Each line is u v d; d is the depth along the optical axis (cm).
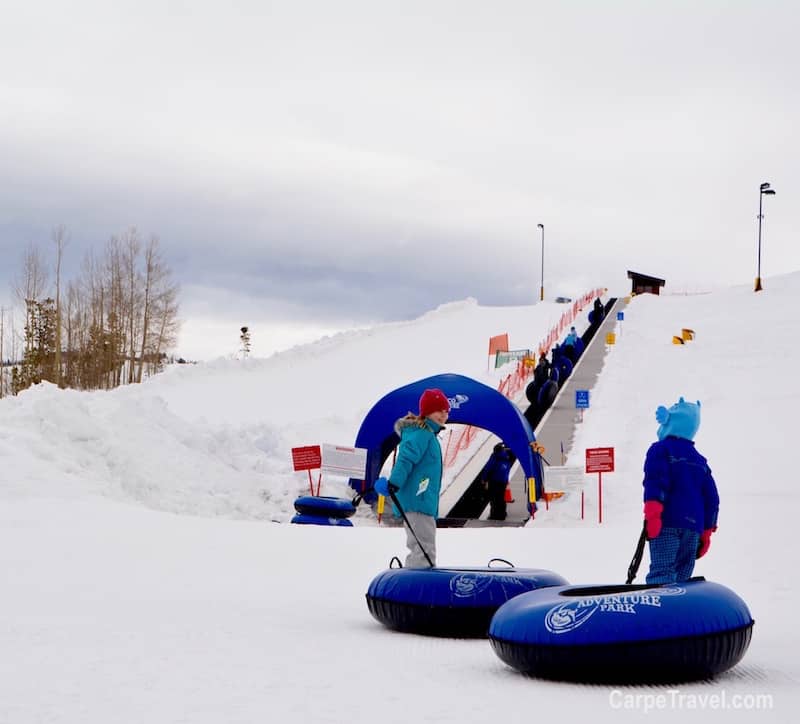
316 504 1830
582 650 548
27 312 6888
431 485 800
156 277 7444
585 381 4166
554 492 2155
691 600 558
